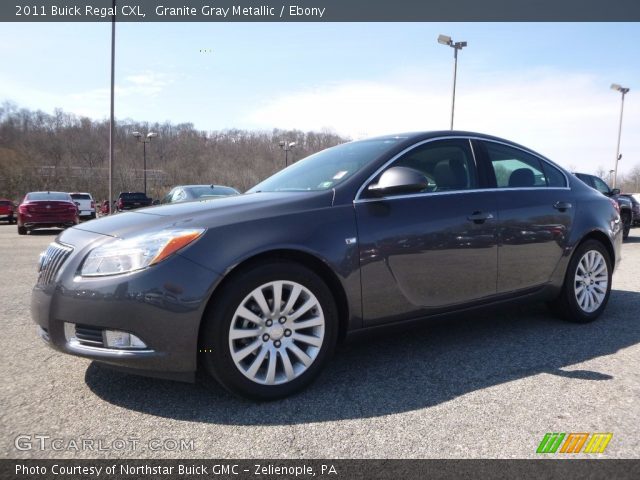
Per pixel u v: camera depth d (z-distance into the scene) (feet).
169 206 10.24
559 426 7.65
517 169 12.71
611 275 14.19
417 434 7.47
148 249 8.15
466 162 11.76
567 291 13.12
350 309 9.48
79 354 8.30
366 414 8.16
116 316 7.95
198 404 8.59
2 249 36.52
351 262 9.39
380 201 10.04
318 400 8.73
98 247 8.46
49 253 9.25
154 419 8.05
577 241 13.05
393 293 9.96
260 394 8.56
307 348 9.16
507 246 11.62
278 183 11.85
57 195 57.31
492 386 9.23
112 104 68.44
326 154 12.52
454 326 13.32
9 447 7.20
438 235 10.47
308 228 9.10
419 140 11.31
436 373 9.93
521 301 12.24
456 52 70.44
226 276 8.36
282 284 8.77
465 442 7.22
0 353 11.28
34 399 8.81
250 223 8.74
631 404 8.39
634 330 12.86
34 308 8.95
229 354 8.30
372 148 11.34
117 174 209.36
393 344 11.82
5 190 191.42
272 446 7.19
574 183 13.96
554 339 12.08
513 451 6.97
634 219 61.77
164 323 7.97
